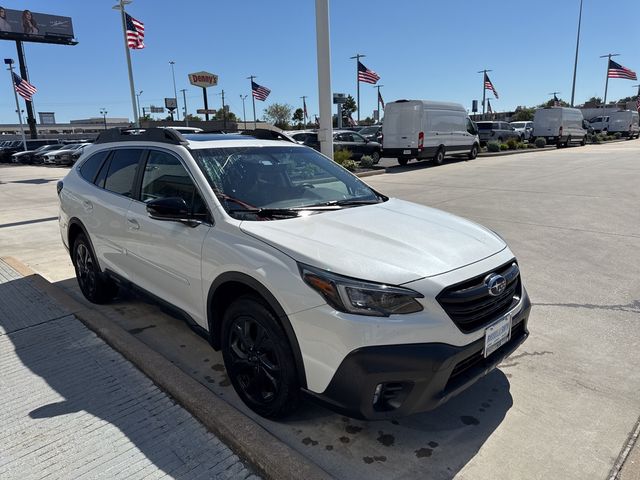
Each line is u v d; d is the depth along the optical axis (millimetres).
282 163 3883
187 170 3508
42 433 2902
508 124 33719
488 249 3008
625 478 2496
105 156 4664
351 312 2449
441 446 2764
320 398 2604
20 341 4113
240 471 2580
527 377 3465
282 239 2828
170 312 3740
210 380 3527
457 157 23000
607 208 9367
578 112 31641
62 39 61219
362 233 2973
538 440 2801
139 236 3846
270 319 2754
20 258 6789
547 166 17875
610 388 3312
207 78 40250
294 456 2561
